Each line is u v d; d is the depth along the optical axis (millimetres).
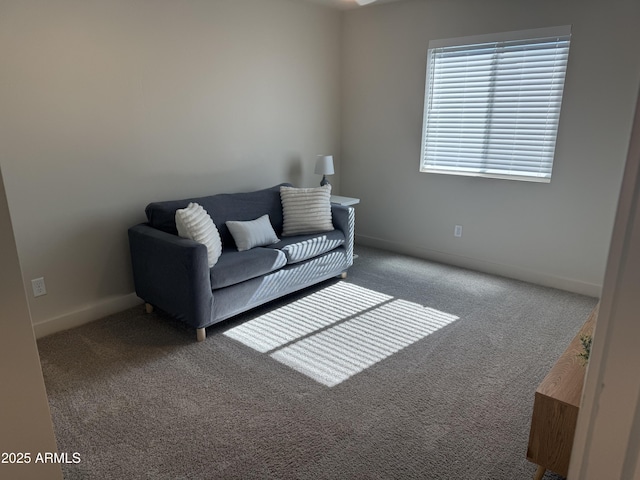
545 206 3787
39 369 1016
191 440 2027
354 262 4488
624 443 647
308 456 1935
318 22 4449
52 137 2842
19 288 954
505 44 3777
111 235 3252
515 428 2107
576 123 3506
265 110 4148
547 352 2781
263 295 3227
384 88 4551
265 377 2516
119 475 1831
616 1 3170
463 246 4344
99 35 2949
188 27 3420
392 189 4730
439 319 3230
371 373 2553
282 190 3953
